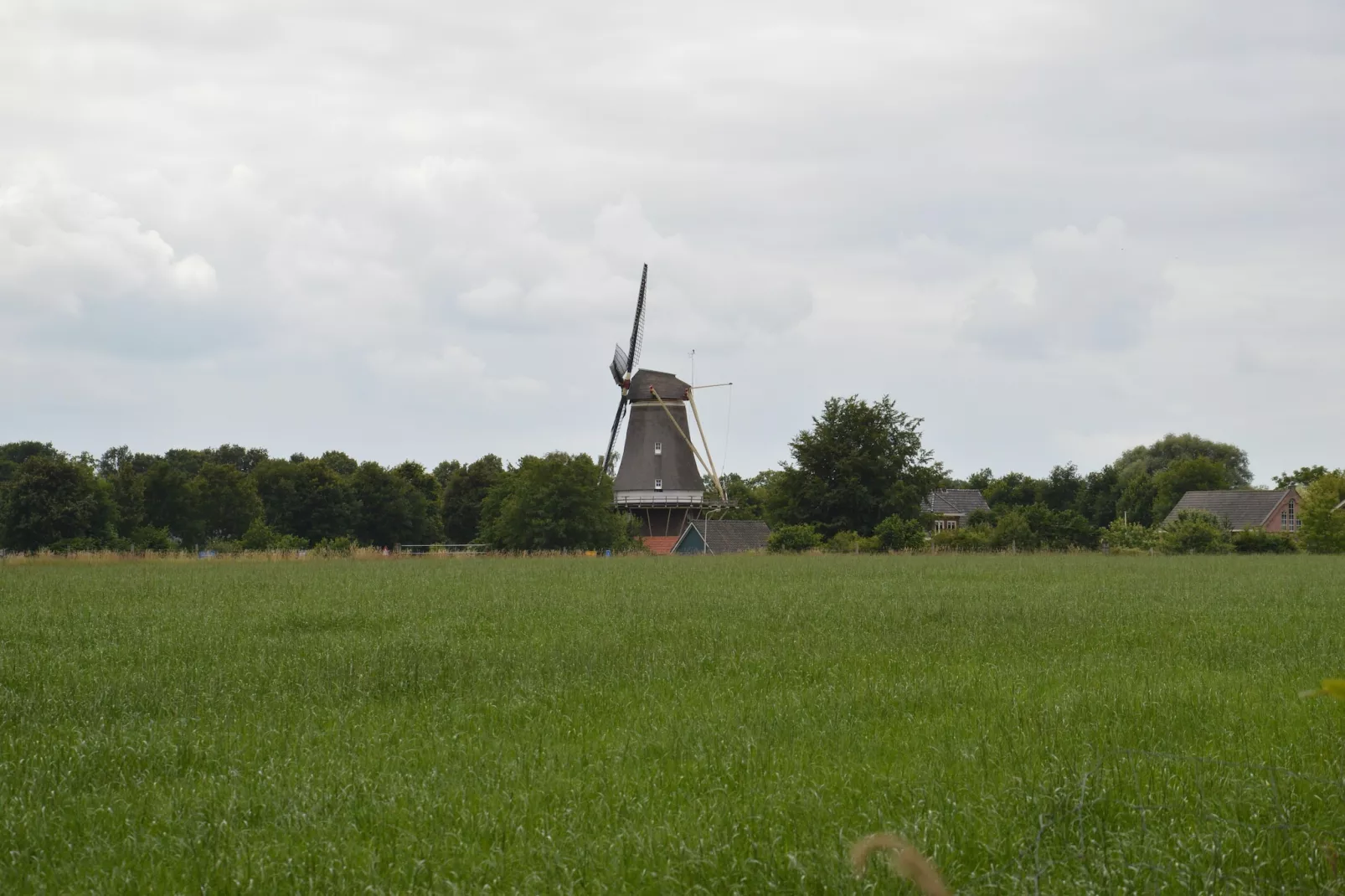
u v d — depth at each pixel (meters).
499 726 11.61
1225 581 36.09
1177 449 156.62
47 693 13.80
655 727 11.16
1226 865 6.91
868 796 8.47
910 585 34.22
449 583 36.84
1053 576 39.75
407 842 7.55
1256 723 10.97
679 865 6.92
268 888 6.83
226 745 10.60
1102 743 9.76
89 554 62.19
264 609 26.36
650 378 93.31
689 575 41.38
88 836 7.93
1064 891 6.56
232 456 163.25
